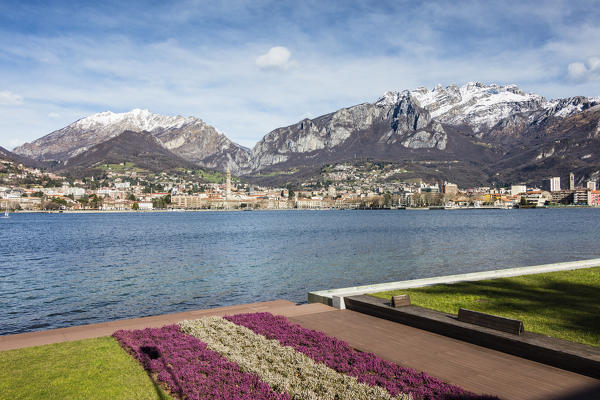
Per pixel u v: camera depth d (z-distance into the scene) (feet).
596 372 35.76
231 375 38.04
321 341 47.11
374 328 52.95
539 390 33.73
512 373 37.37
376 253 207.72
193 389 35.24
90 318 97.35
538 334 43.91
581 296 69.00
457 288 76.48
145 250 252.21
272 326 53.88
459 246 234.99
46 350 47.88
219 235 384.88
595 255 182.60
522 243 243.40
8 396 35.47
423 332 50.80
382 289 74.38
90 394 35.83
